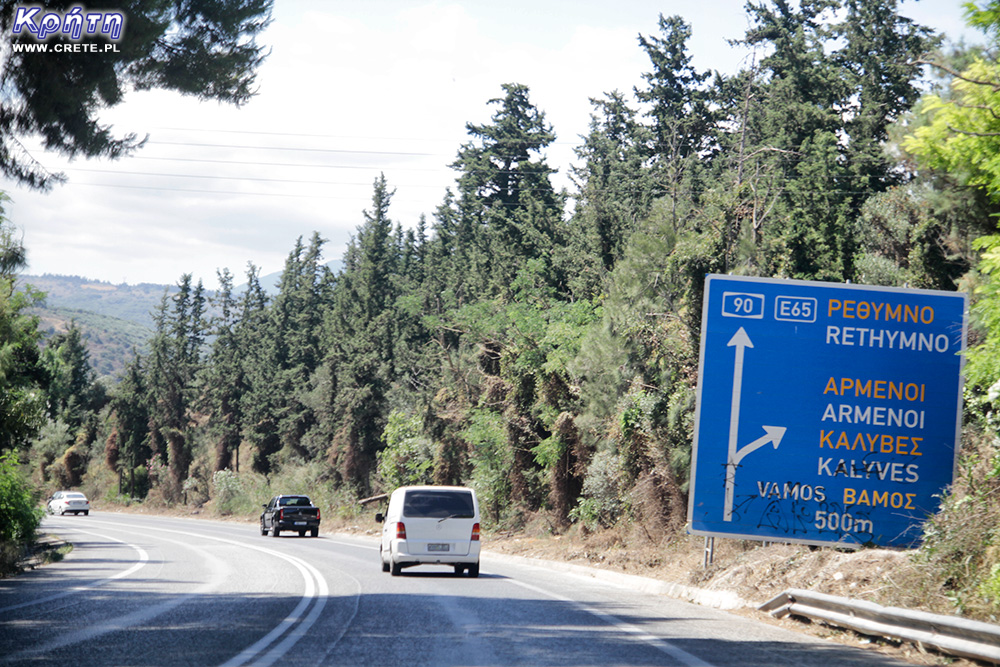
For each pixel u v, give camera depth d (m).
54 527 52.81
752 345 15.25
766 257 26.19
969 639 8.91
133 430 98.44
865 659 9.29
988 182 12.75
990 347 12.38
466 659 8.59
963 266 23.05
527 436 36.38
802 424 15.06
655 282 26.80
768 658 9.04
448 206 85.38
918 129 12.62
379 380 63.38
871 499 14.84
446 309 67.69
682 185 30.47
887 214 30.89
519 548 31.16
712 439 15.12
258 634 10.27
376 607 13.25
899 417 14.96
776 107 52.88
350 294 86.38
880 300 15.15
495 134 71.25
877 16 55.00
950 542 12.30
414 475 46.66
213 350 113.62
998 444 14.66
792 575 14.55
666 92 62.78
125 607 13.26
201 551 30.53
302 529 44.03
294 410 84.06
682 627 11.50
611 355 27.14
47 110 13.18
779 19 57.69
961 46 14.32
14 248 21.73
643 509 25.33
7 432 24.52
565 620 11.93
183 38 14.23
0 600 14.38
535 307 40.38
